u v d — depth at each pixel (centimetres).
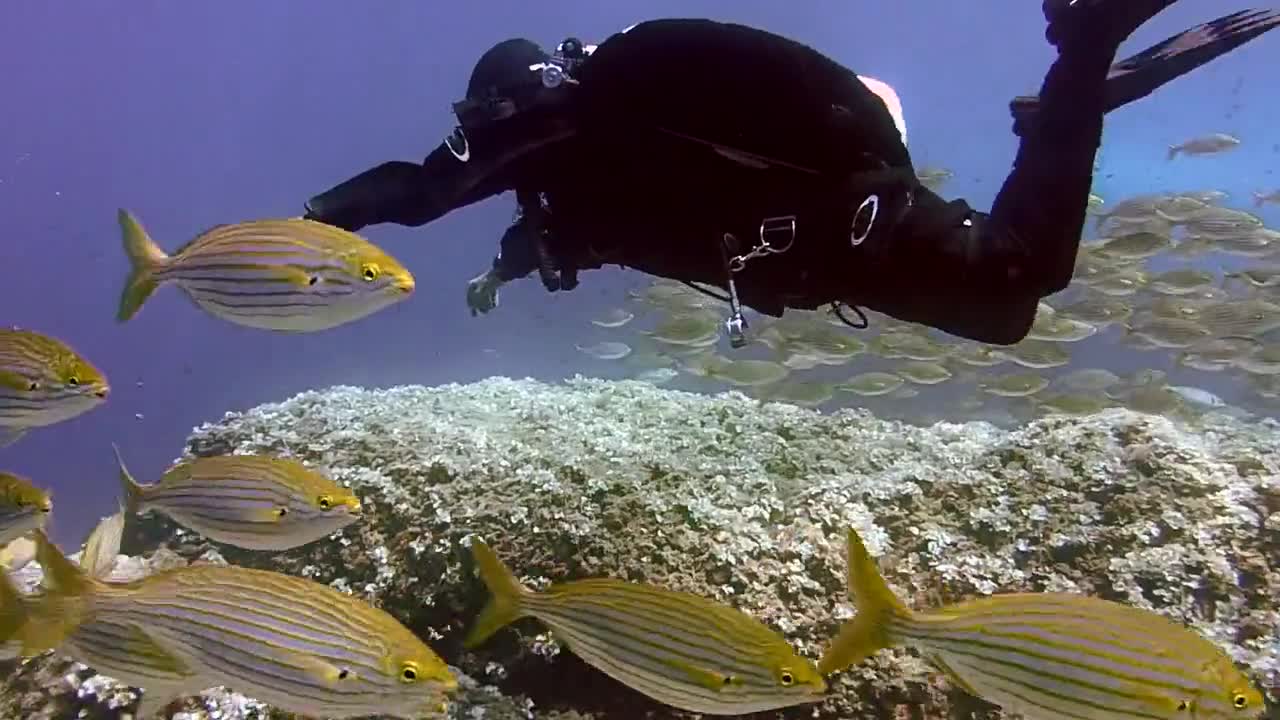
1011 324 189
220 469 163
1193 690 109
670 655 129
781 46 161
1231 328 458
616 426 290
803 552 208
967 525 223
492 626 139
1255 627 186
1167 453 224
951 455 257
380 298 138
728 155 162
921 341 482
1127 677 112
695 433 285
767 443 280
